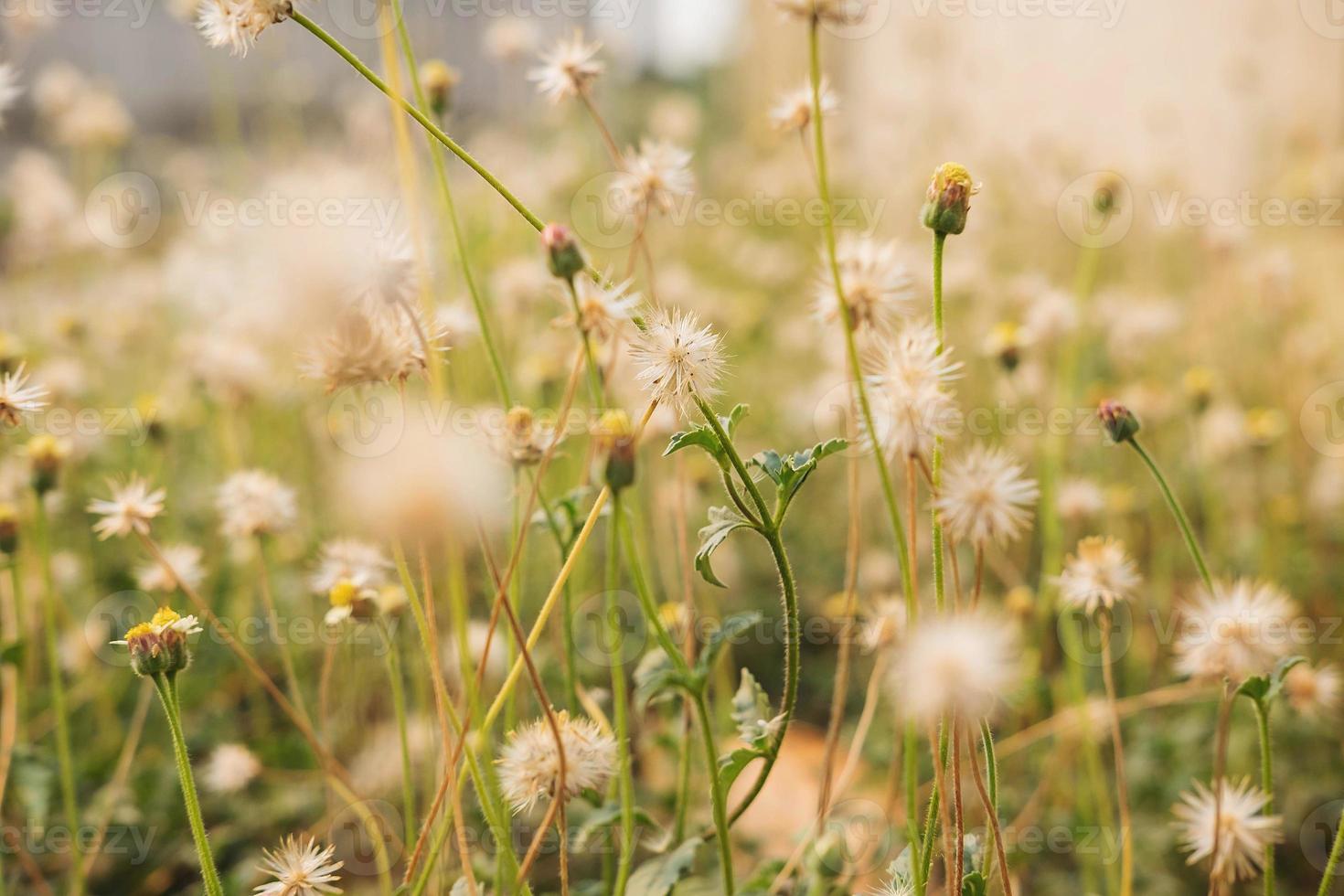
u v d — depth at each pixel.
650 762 0.65
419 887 0.48
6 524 0.59
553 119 1.36
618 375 0.63
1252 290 1.07
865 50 1.84
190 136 2.12
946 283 0.98
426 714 0.58
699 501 0.72
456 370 0.67
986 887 0.47
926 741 0.60
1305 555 0.87
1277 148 1.39
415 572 0.54
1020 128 1.67
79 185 1.29
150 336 1.12
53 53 1.92
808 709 0.85
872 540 0.97
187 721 0.73
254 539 0.58
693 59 2.79
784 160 1.72
